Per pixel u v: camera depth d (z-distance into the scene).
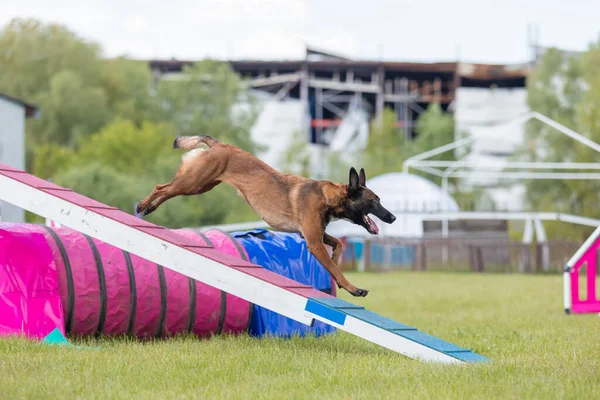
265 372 8.05
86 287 9.66
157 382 7.39
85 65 64.56
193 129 70.88
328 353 9.27
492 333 12.17
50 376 7.39
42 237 9.70
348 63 95.94
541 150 63.00
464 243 36.88
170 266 9.00
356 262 37.59
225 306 10.65
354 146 93.56
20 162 31.48
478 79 100.44
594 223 39.00
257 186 9.17
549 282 27.81
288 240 11.59
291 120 92.38
